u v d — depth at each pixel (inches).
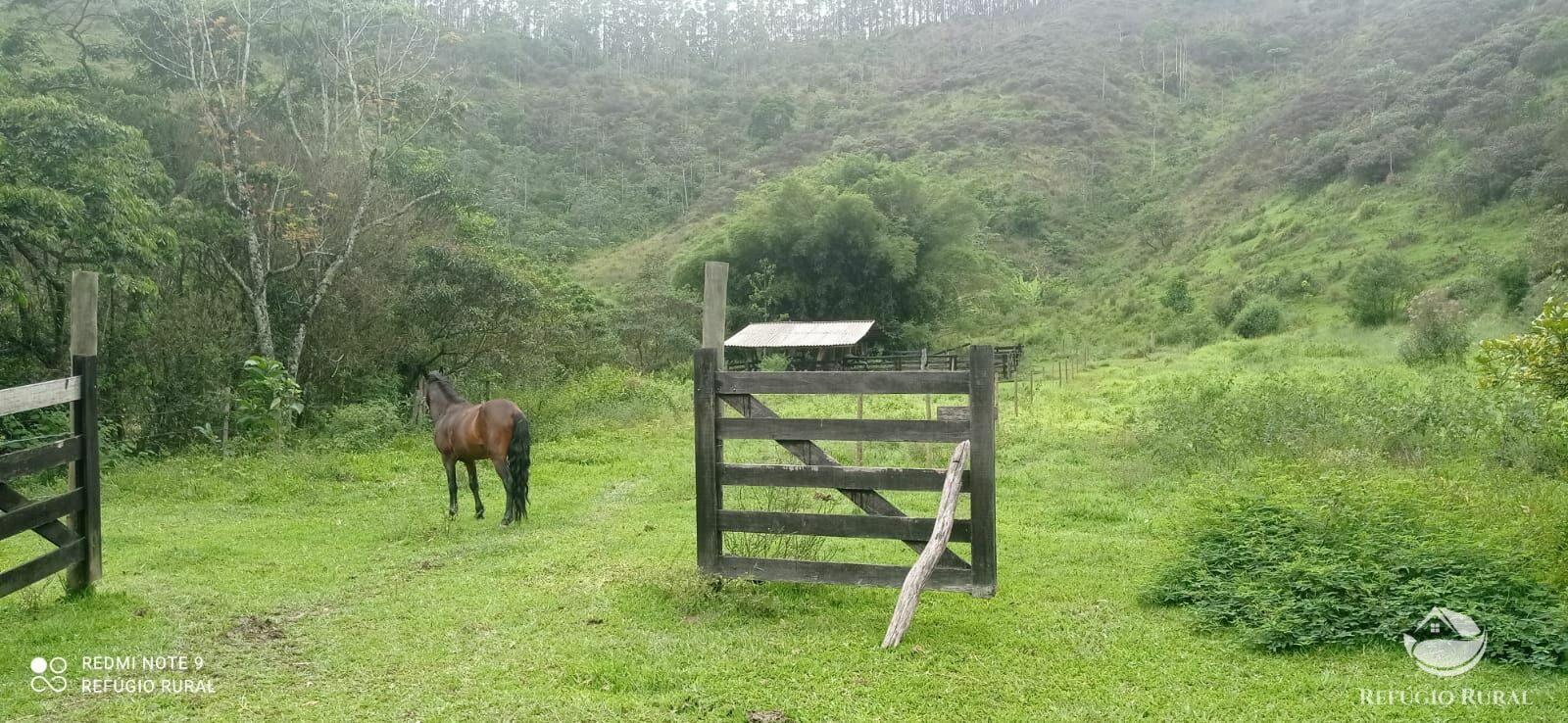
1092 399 793.6
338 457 511.8
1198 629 214.1
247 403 558.3
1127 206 2461.9
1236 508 262.8
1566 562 214.2
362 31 806.5
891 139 2906.0
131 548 322.3
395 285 742.5
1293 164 2079.2
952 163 2696.9
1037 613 230.2
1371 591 206.7
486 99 2982.3
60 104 526.9
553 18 3868.1
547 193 2593.5
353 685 190.7
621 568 279.6
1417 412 434.9
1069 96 3171.8
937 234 1563.7
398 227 770.8
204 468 472.7
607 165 2888.8
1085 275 2085.4
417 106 816.9
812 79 3693.4
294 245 681.6
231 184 687.7
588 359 1016.2
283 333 706.2
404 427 629.3
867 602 241.3
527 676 192.4
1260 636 200.2
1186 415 492.4
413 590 264.7
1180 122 2989.7
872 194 1567.4
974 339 1541.6
